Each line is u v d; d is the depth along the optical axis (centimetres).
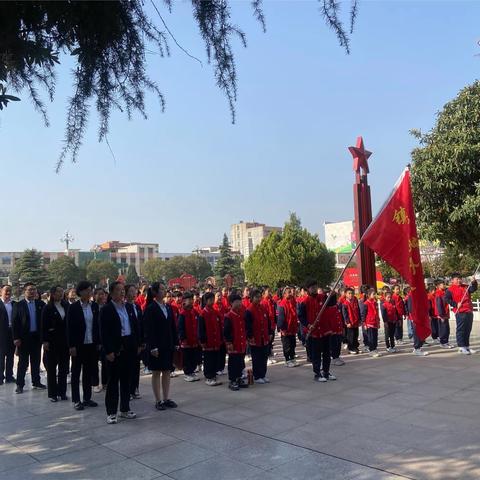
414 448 496
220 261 6391
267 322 891
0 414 700
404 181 741
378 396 723
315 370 862
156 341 688
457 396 704
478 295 2134
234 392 796
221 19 349
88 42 348
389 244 746
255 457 486
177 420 633
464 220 1050
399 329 1369
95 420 650
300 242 3866
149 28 367
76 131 367
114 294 657
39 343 891
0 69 331
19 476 462
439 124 1106
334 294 931
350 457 477
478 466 446
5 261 10381
